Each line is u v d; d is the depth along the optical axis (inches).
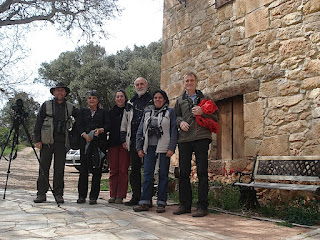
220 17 245.3
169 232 120.3
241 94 219.3
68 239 107.8
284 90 191.8
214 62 248.1
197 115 157.5
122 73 1006.4
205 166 159.0
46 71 1119.0
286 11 195.3
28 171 430.3
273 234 123.0
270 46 203.2
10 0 395.2
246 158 210.7
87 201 193.6
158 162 168.9
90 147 184.9
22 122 187.8
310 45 181.5
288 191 182.1
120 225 130.8
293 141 183.6
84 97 963.3
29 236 110.7
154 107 175.8
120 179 189.5
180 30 291.1
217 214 161.9
